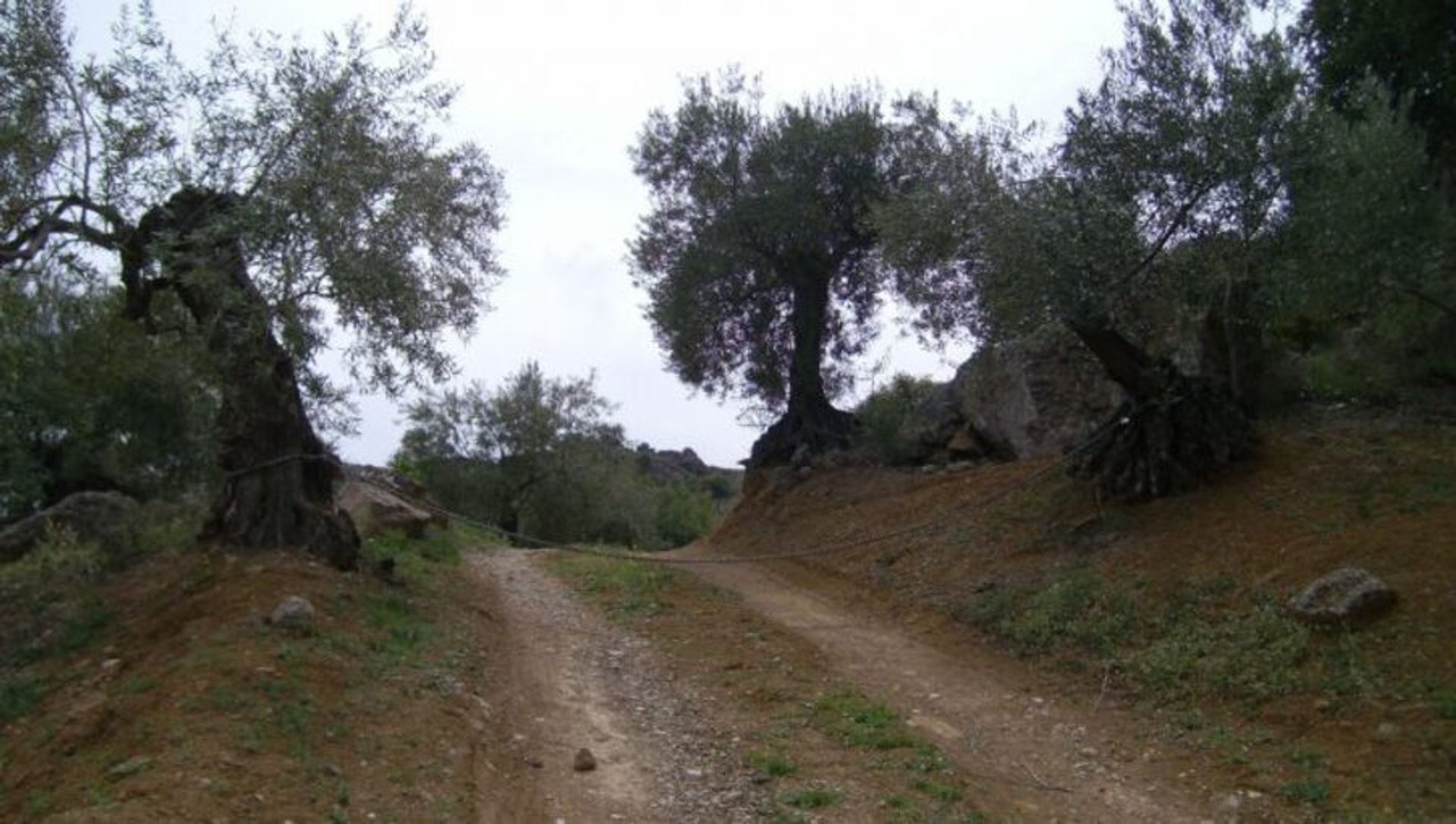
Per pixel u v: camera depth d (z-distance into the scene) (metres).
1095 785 8.41
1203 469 13.89
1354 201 9.64
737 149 26.50
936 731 9.73
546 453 40.78
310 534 13.25
